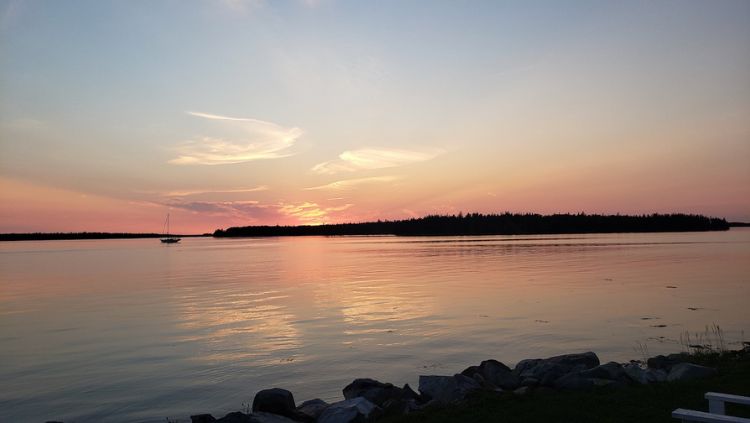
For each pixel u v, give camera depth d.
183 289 42.31
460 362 16.94
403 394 12.01
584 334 20.42
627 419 8.27
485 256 78.25
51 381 16.05
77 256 116.56
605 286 36.62
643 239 149.75
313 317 26.64
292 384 15.20
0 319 28.41
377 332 22.12
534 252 86.62
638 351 17.47
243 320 26.17
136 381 15.83
